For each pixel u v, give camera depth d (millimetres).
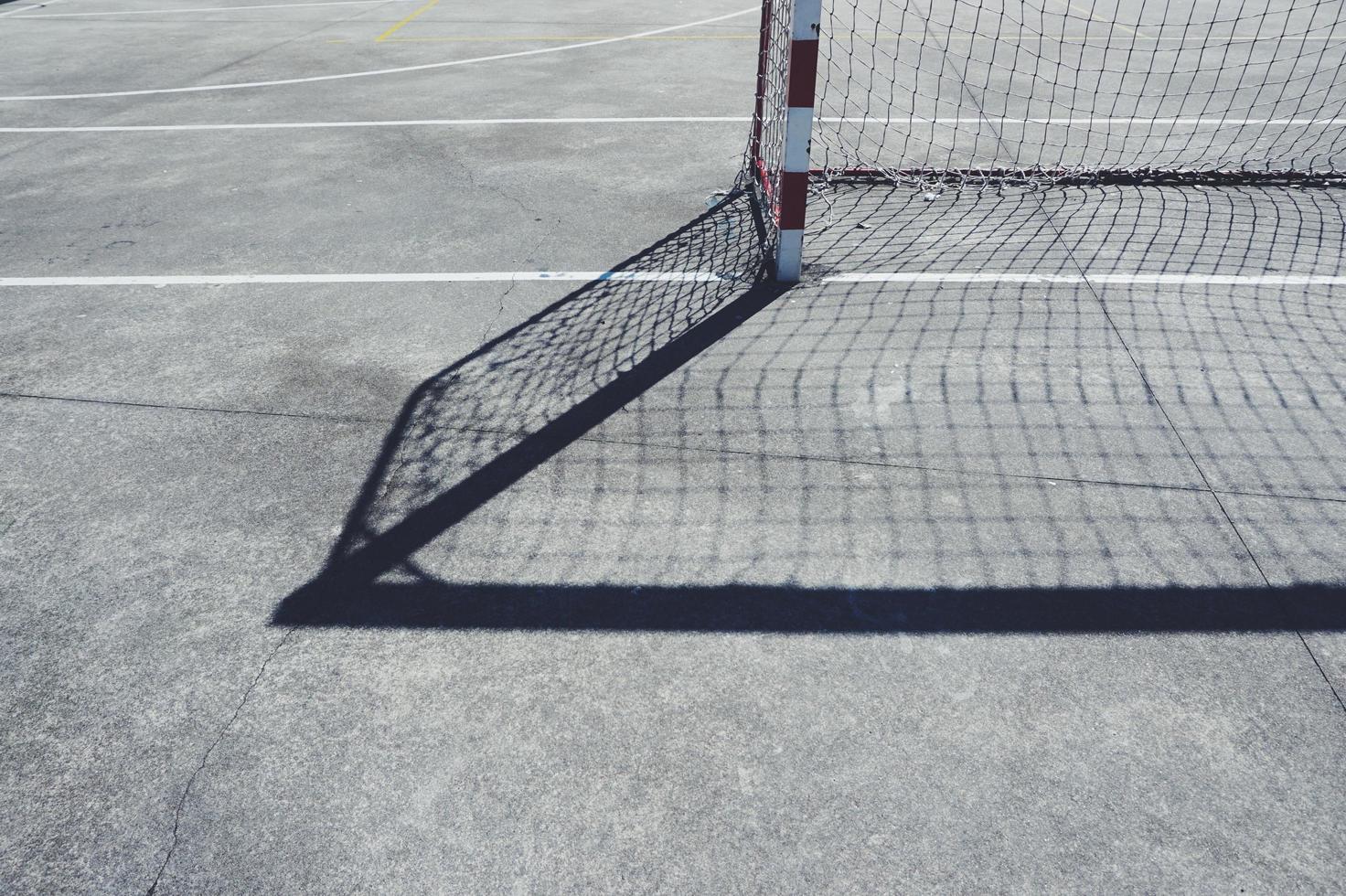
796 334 5137
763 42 6824
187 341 5148
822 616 3297
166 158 8117
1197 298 5457
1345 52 11414
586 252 6195
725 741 2855
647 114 9227
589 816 2645
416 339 5145
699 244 6297
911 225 6594
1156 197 7023
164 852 2572
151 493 3965
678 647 3184
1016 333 5109
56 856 2564
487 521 3775
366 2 15906
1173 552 3559
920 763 2783
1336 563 3490
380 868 2525
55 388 4715
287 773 2787
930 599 3361
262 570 3547
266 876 2510
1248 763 2770
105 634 3277
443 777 2766
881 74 10672
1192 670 3074
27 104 9828
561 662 3137
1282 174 7270
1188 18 13758
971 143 8367
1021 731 2879
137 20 14445
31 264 6090
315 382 4746
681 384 4680
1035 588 3404
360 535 3713
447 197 7168
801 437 4258
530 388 4668
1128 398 4516
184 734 2910
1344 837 2562
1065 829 2594
